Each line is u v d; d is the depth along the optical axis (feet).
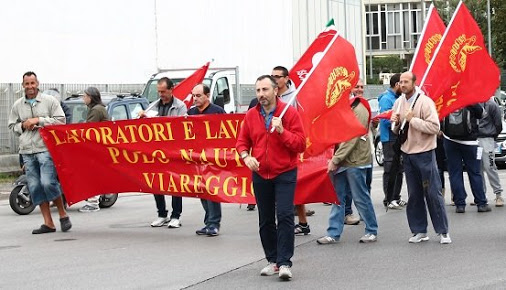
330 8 142.10
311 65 38.24
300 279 30.12
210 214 41.42
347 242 38.17
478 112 46.60
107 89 98.27
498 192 50.03
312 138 35.12
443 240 37.04
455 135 46.70
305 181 38.04
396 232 40.78
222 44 113.39
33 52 92.89
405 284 28.84
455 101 41.39
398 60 242.78
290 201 29.86
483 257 33.65
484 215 46.21
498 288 27.94
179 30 109.19
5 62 89.92
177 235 41.63
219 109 42.70
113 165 42.73
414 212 37.63
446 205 50.88
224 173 40.65
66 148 43.09
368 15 246.47
